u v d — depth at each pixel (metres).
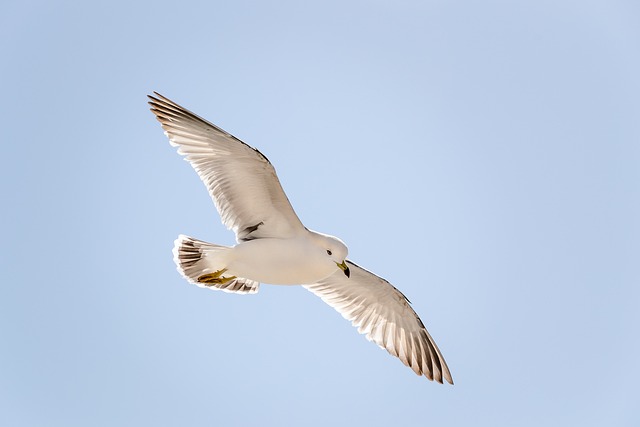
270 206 15.80
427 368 17.98
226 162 15.59
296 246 15.68
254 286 17.42
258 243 15.67
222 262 15.89
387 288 17.52
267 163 15.18
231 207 16.02
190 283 16.16
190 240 16.25
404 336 18.05
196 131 15.54
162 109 15.70
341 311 18.08
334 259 15.88
